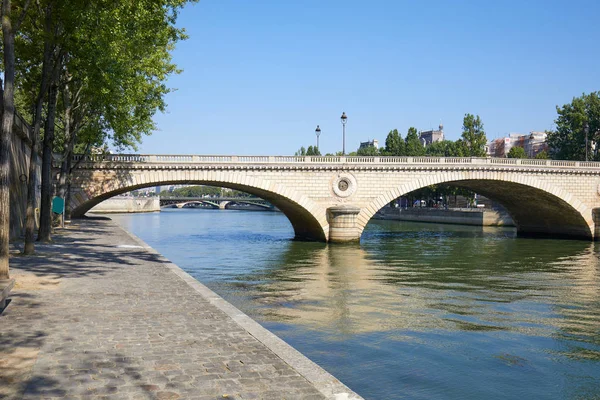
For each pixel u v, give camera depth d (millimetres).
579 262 43594
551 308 24844
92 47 26062
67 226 47531
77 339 10477
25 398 7355
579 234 68000
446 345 17922
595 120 90688
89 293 15406
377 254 47844
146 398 7488
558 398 13438
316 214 55250
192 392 7762
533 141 165125
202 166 51344
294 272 35656
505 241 64500
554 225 72125
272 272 35562
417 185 57875
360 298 26328
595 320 22359
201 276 33594
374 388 13555
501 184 64125
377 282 31766
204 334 11102
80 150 61531
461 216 101562
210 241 60594
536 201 68500
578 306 25359
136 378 8328
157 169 50750
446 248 54562
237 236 68562
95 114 44594
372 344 17672
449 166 58531
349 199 56062
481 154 104750
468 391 13656
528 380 14711
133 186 52188
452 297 27172
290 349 10016
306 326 20000
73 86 40875
